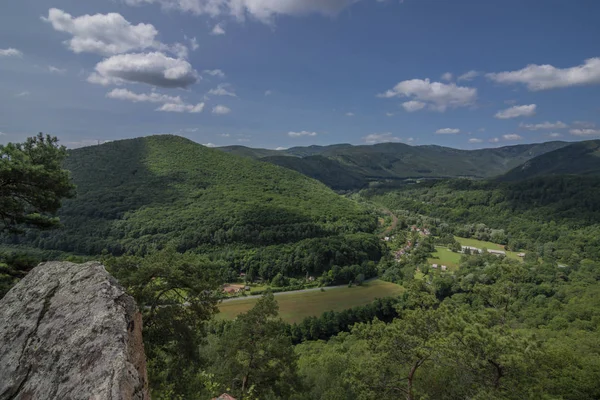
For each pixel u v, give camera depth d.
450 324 15.68
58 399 2.69
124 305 3.71
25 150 14.03
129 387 2.73
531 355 13.26
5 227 13.97
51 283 4.09
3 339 3.47
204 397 14.01
